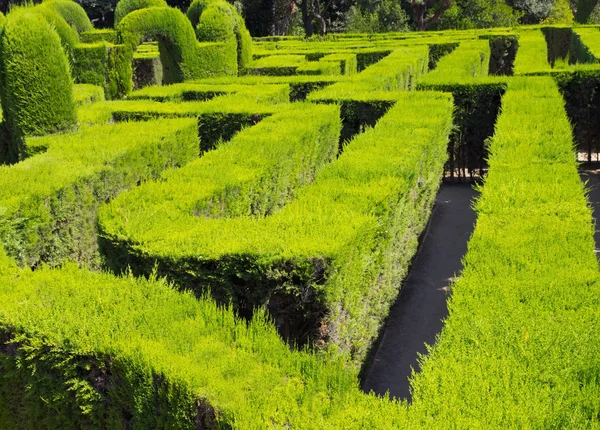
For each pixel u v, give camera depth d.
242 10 54.00
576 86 14.71
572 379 3.66
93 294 4.84
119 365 4.15
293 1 52.25
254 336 4.33
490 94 14.35
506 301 4.57
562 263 5.24
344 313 5.70
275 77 16.50
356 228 5.80
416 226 9.27
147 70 24.23
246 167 8.29
